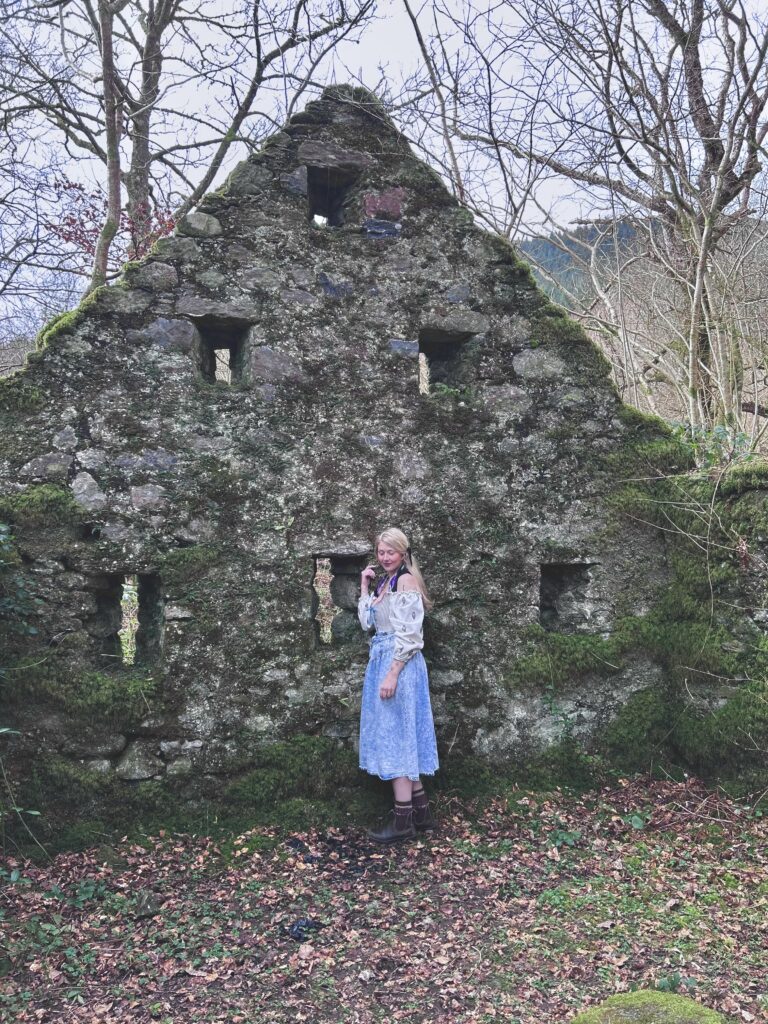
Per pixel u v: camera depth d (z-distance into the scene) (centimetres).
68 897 329
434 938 303
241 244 406
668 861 360
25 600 362
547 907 324
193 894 337
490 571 432
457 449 433
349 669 409
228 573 393
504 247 447
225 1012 263
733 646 418
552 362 450
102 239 639
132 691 374
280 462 405
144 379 388
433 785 413
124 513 380
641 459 456
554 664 435
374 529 417
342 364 419
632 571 451
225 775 387
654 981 271
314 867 359
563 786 425
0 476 364
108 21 644
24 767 360
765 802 398
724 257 694
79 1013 263
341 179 438
